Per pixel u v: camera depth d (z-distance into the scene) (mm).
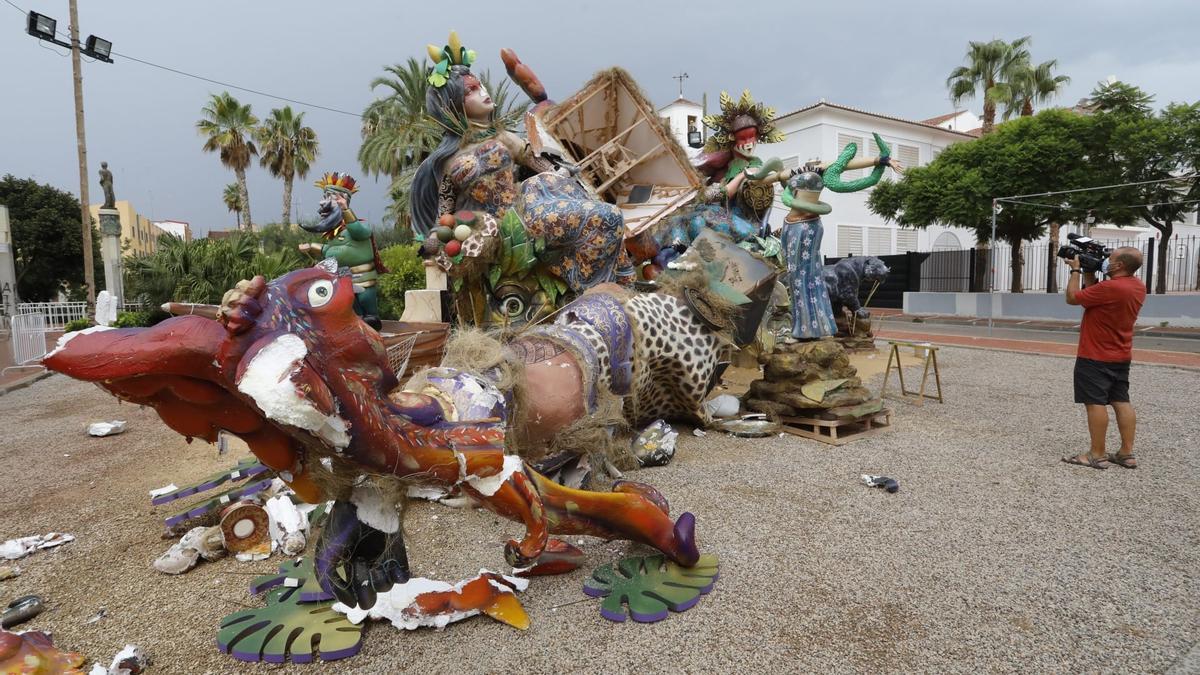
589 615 2881
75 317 20109
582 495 2957
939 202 19859
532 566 3145
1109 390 4750
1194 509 3955
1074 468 4766
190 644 2730
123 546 3727
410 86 22422
